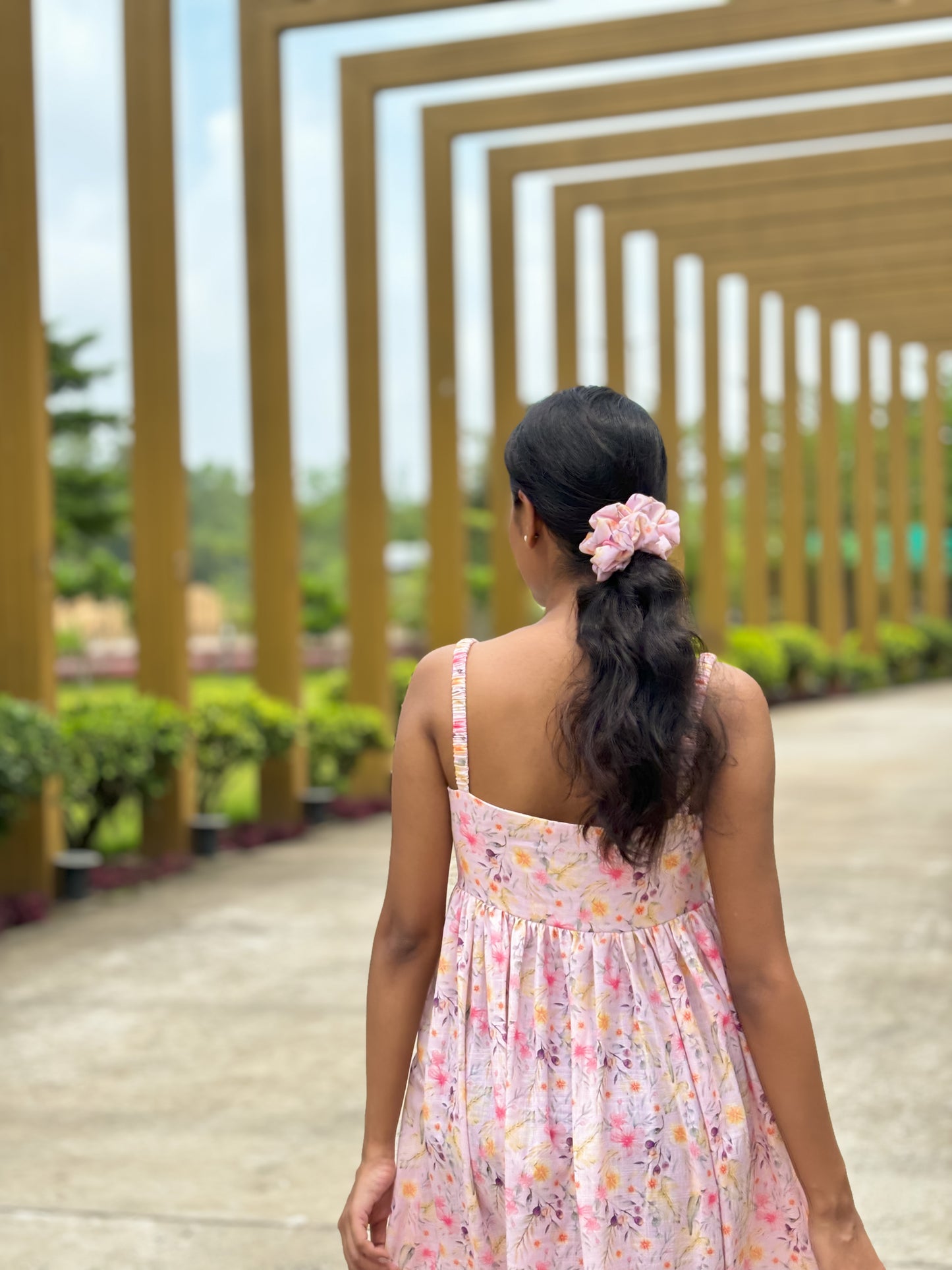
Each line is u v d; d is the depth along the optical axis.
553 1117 1.52
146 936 6.37
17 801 6.62
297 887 7.49
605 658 1.49
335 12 9.05
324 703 11.44
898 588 25.47
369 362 10.41
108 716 7.70
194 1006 5.18
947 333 24.83
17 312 7.14
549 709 1.54
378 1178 1.61
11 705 6.48
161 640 8.37
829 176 13.35
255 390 9.45
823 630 22.38
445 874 1.64
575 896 1.54
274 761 9.46
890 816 9.55
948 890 7.06
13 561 7.21
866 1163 3.56
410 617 36.47
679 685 1.49
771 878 1.56
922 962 5.61
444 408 11.20
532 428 1.61
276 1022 4.95
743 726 1.55
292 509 9.52
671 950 1.56
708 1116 1.53
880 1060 4.38
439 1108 1.58
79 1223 3.31
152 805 8.29
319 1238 3.21
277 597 9.52
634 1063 1.53
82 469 28.48
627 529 1.52
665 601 1.52
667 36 9.47
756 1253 1.59
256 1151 3.74
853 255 16.56
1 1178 3.59
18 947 6.20
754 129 11.88
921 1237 3.13
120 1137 3.86
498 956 1.56
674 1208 1.50
